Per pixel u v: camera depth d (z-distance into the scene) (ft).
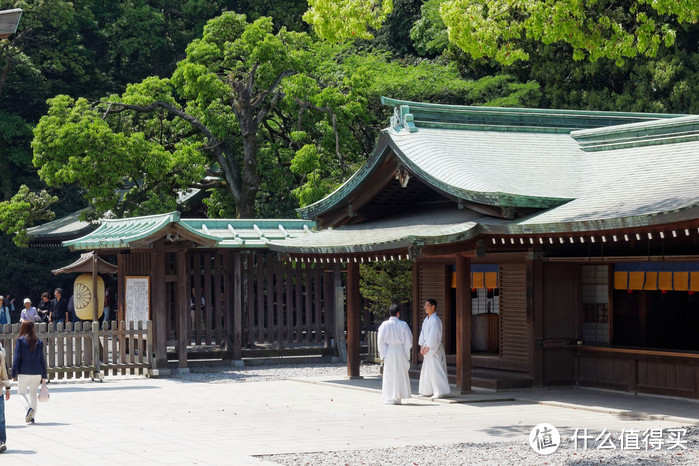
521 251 63.87
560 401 57.21
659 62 122.72
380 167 68.23
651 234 48.83
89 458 38.52
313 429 47.37
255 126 120.57
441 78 130.62
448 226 61.00
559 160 68.39
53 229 146.41
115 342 74.79
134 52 182.80
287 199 129.90
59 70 163.73
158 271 75.97
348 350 72.13
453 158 65.10
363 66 124.06
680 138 64.64
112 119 123.34
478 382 63.62
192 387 68.08
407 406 56.75
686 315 64.69
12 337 70.59
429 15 146.20
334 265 88.84
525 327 63.67
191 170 119.85
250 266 86.33
